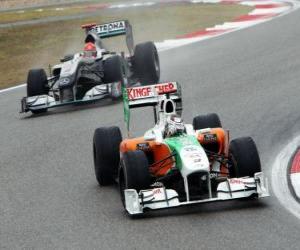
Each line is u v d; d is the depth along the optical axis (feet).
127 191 108.06
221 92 198.49
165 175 113.50
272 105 177.58
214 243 95.35
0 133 183.73
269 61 232.53
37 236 105.91
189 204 110.32
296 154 134.10
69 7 499.92
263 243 93.86
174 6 437.17
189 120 172.86
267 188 109.50
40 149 161.79
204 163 105.91
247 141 112.47
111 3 497.46
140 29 364.38
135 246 97.30
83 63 202.90
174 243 96.84
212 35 309.22
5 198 127.85
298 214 104.53
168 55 274.36
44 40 358.23
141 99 125.90
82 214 114.11
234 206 109.91
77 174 138.41
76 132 173.37
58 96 206.39
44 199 124.67
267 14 355.97
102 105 201.67
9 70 293.02
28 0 570.87
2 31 390.01
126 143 119.03
